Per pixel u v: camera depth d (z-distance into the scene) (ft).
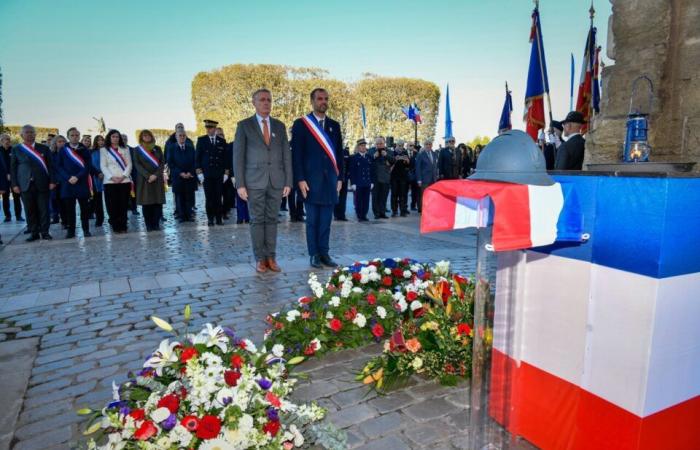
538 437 6.56
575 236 5.64
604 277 5.51
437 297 10.11
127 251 23.29
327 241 19.33
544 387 6.39
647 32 7.98
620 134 8.20
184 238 27.30
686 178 4.96
